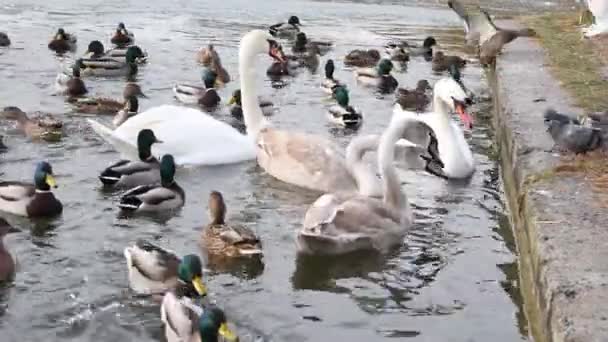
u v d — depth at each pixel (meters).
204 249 11.27
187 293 9.91
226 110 19.95
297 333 9.10
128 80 22.55
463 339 9.02
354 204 11.39
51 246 11.23
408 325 9.33
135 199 12.47
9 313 9.37
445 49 29.52
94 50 24.67
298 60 25.69
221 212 11.58
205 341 8.55
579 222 9.98
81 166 14.54
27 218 12.12
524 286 10.09
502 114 16.42
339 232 11.16
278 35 31.16
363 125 18.80
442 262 11.09
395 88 23.19
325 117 19.28
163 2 37.44
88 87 21.38
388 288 10.30
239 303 9.79
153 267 9.96
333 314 9.58
